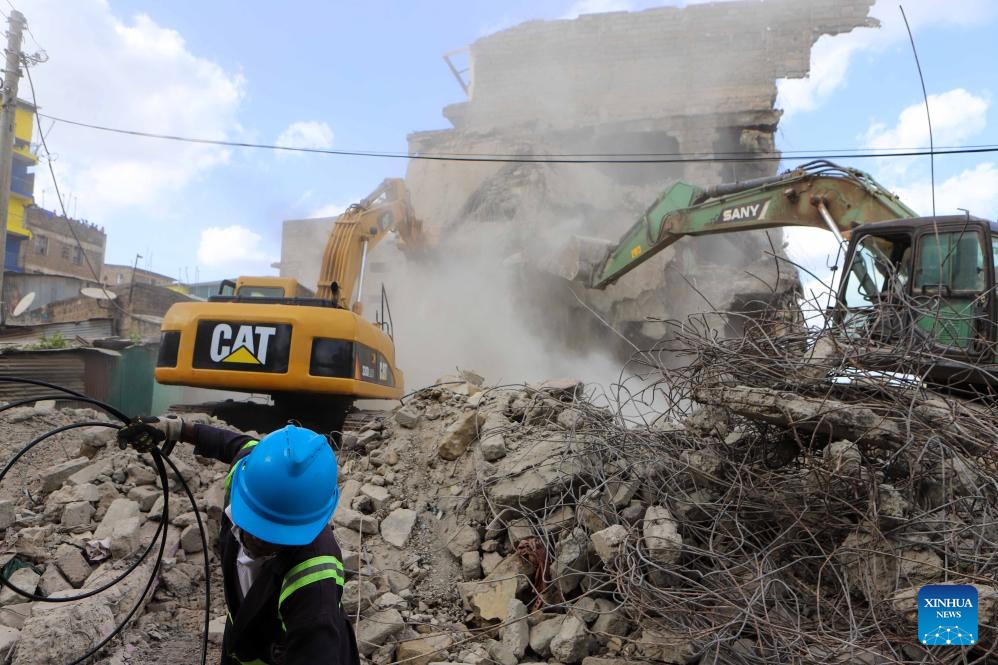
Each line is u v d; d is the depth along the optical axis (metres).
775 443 4.19
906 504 3.54
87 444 4.83
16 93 16.22
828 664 3.08
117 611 3.36
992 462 3.79
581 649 3.55
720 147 30.33
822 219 10.34
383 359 8.60
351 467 5.55
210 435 2.49
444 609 4.11
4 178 16.19
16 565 3.64
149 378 12.92
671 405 4.76
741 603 3.50
